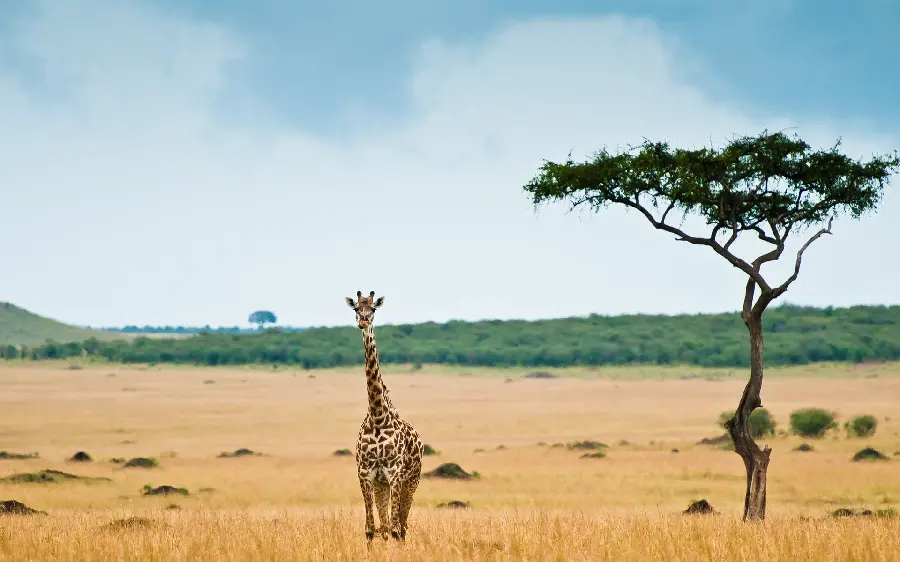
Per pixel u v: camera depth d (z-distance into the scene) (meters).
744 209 24.33
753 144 23.72
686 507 29.75
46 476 37.75
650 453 51.31
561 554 12.39
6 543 14.37
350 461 48.75
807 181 23.81
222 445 60.50
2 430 69.50
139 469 43.62
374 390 15.97
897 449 51.09
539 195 24.77
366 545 14.20
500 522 17.00
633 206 24.44
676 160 23.50
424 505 29.80
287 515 22.17
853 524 17.53
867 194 24.00
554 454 50.88
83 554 13.24
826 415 61.28
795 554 13.02
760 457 22.06
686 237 23.92
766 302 22.64
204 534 15.45
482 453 52.09
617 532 15.27
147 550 13.27
